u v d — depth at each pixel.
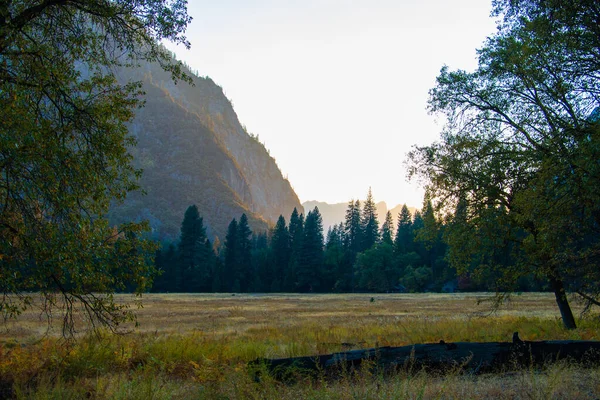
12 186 7.29
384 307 41.75
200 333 17.08
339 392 6.55
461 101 17.72
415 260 93.94
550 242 12.09
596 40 11.06
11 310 7.27
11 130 6.95
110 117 8.81
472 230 18.03
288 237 104.19
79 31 9.30
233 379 7.01
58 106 8.52
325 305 45.66
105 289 8.34
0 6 7.59
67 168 7.73
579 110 12.33
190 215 90.12
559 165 10.93
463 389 7.03
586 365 8.23
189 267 89.06
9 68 7.95
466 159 17.42
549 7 10.96
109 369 9.52
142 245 8.73
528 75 14.48
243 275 94.06
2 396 7.13
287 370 7.60
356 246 111.12
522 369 8.25
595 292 13.27
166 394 6.89
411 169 18.83
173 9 9.49
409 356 8.20
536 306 39.31
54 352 9.50
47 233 7.36
